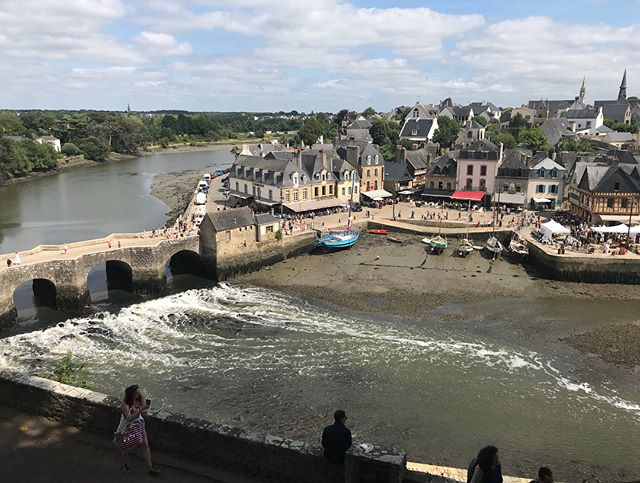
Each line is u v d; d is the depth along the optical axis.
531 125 153.62
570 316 44.09
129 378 33.34
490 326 42.00
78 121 184.38
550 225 60.84
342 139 128.00
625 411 29.81
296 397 31.02
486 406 30.20
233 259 56.72
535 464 25.06
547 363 35.56
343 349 37.66
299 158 82.31
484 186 83.06
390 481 11.45
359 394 31.41
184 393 31.47
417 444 26.53
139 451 14.05
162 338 39.81
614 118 168.12
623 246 56.66
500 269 57.44
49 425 15.16
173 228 62.56
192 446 13.75
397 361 35.78
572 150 108.94
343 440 12.08
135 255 51.28
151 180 128.50
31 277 44.69
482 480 10.69
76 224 81.88
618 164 70.56
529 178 79.81
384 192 89.94
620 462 25.31
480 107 187.38
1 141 123.38
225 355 36.72
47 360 36.09
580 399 31.05
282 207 77.06
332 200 82.62
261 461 13.08
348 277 55.28
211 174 126.69
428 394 31.47
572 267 53.06
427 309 45.81
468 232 68.75
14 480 12.73
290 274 57.19
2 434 14.68
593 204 66.31
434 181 87.88
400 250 64.75
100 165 162.88
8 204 98.44
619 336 39.84
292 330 41.22
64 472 13.07
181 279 56.56
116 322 43.28
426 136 140.38
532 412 29.62
